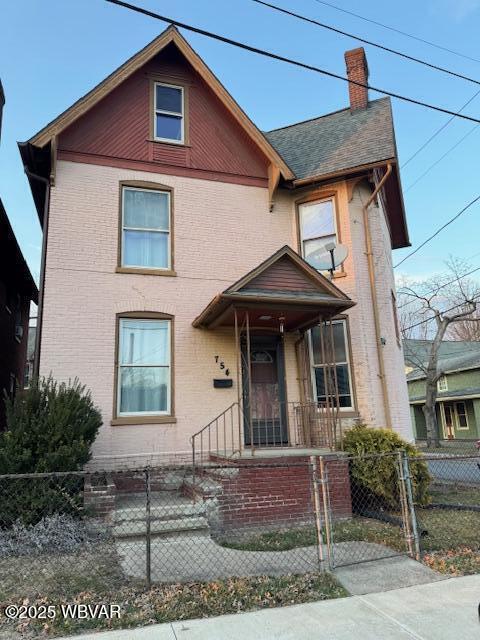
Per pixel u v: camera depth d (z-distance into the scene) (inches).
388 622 163.5
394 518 294.5
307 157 475.8
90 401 319.3
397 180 490.3
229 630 158.7
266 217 438.0
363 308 412.8
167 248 404.5
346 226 426.3
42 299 357.1
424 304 1310.3
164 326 387.5
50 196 375.6
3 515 254.8
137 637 154.3
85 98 377.7
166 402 374.9
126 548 238.4
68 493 268.4
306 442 388.2
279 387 406.3
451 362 1268.5
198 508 276.5
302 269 350.9
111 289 375.9
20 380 679.7
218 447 374.0
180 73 440.5
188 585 193.6
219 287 406.3
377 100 520.1
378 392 401.1
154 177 410.6
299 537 265.6
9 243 514.9
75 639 153.1
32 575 201.8
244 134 446.3
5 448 271.7
